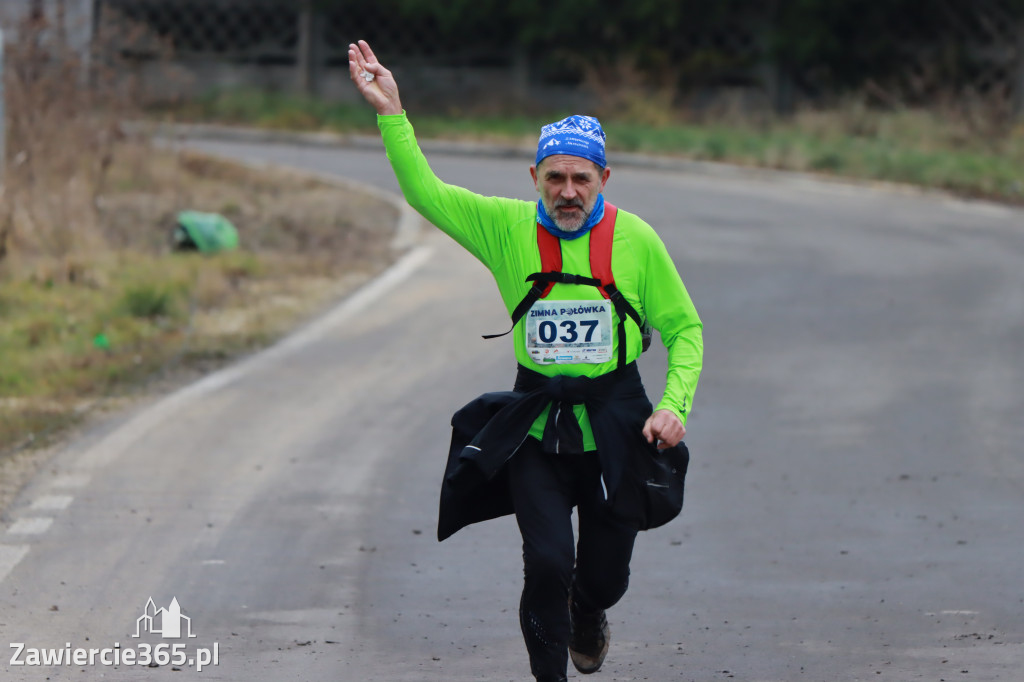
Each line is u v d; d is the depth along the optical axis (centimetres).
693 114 9550
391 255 5147
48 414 3036
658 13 9512
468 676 1706
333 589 2048
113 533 2275
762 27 9650
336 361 3588
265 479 2603
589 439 1452
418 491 2555
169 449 2784
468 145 8362
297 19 10269
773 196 6794
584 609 1548
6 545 2203
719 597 2030
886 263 5025
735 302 4341
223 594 2016
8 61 4641
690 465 2734
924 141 8219
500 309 4203
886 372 3466
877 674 1702
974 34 9394
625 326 1448
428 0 9688
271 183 6475
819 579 2098
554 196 1417
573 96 10038
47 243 4566
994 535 2286
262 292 4462
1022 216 6312
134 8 10150
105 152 5303
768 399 3222
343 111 9662
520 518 1439
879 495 2523
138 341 3772
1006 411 3088
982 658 1750
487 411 1489
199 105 9588
